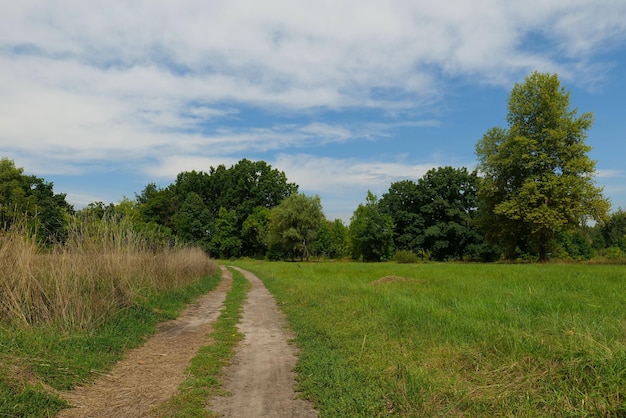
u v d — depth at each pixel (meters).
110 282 11.28
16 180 43.00
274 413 5.23
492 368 5.82
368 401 5.30
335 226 85.75
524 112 42.31
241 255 86.50
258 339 9.62
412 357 6.89
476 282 17.28
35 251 9.73
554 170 40.84
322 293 15.88
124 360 7.55
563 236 63.97
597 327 7.06
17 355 6.25
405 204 76.31
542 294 12.69
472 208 70.75
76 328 8.31
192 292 17.84
